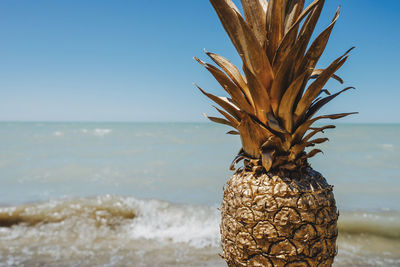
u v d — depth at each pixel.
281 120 1.69
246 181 1.72
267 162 1.62
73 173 13.13
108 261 4.67
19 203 7.79
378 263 4.50
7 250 5.01
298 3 1.75
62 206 6.98
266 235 1.56
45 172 13.35
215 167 14.88
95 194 9.11
